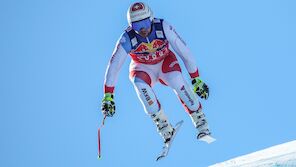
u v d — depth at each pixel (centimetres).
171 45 3259
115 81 3275
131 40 3222
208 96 3288
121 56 3238
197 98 3288
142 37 3219
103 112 3259
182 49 3250
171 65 3297
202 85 3275
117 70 3253
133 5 3194
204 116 3284
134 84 3281
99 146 3253
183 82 3269
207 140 3256
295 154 3603
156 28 3222
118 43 3238
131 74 3316
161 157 3228
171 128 3297
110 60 3253
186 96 3253
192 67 3278
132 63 3341
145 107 3266
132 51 3253
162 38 3228
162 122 3288
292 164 3503
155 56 3272
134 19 3172
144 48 3238
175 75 3266
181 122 3316
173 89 3284
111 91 3278
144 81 3281
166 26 3222
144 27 3180
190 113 3281
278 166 3559
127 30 3244
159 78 3350
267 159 3716
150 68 3316
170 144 3262
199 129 3259
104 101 3266
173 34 3225
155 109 3262
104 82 3275
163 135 3284
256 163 3753
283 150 3719
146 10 3177
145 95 3253
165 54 3294
